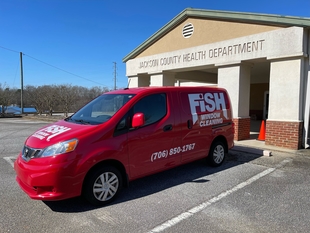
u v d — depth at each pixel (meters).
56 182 3.29
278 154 6.92
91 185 3.58
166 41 11.29
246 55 8.28
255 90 19.92
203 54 9.64
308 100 7.34
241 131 8.88
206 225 3.18
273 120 7.79
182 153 4.81
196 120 5.05
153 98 4.43
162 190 4.34
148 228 3.11
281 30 7.39
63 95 23.98
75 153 3.42
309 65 7.23
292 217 3.38
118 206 3.72
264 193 4.20
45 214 3.47
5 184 4.63
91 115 4.41
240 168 5.64
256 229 3.08
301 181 4.79
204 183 4.68
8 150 7.71
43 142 3.52
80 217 3.39
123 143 3.88
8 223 3.23
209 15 9.24
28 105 36.41
